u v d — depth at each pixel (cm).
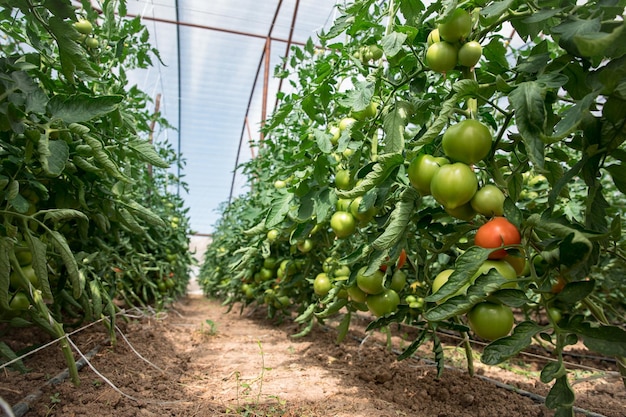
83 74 201
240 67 1218
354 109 167
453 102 127
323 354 338
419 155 145
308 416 197
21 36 231
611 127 114
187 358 318
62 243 165
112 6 260
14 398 185
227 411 200
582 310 318
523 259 131
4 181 161
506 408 216
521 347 110
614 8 112
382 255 155
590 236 106
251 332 477
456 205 127
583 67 126
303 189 214
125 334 342
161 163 214
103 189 217
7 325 280
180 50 1144
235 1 1000
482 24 146
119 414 178
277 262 407
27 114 159
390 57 163
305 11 1030
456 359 329
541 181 287
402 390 239
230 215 759
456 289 118
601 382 291
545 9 126
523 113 111
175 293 792
